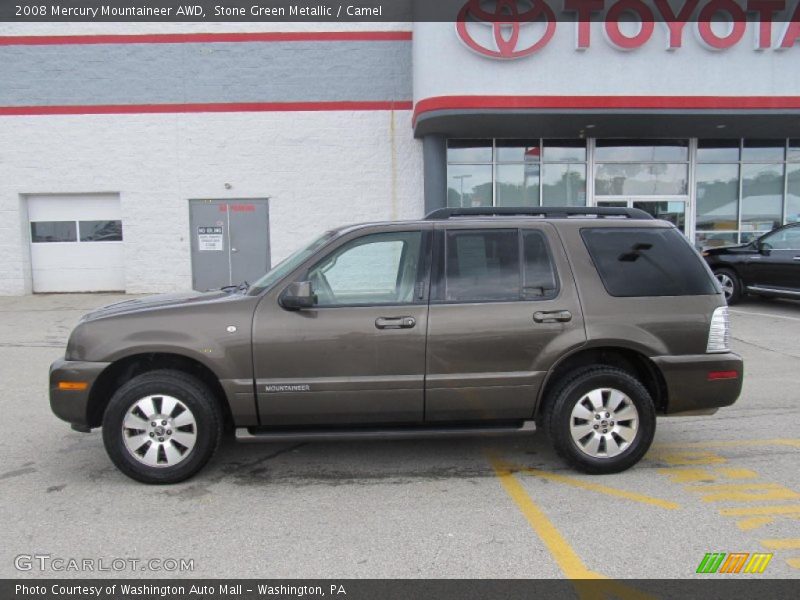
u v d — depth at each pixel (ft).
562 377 14.10
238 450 15.99
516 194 46.68
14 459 15.34
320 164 46.42
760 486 13.46
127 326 13.48
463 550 10.78
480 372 13.73
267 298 13.71
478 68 38.73
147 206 46.39
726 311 14.35
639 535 11.27
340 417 13.78
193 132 45.96
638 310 13.93
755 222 48.42
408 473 14.42
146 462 13.50
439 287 13.92
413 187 46.65
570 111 38.99
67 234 47.50
